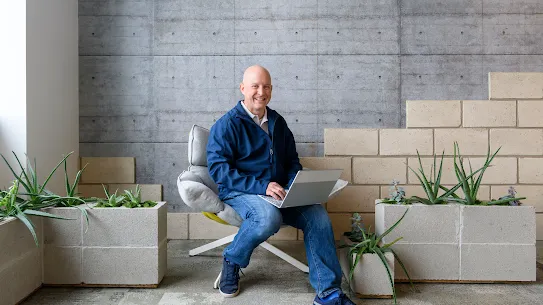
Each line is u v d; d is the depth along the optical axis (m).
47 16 2.94
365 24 3.35
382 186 3.24
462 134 3.22
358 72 3.35
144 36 3.37
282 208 2.19
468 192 2.36
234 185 2.19
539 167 3.20
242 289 2.23
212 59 3.37
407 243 2.31
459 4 3.33
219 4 3.37
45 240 2.21
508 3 3.32
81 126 3.38
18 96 2.70
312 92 3.36
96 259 2.21
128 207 2.26
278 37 3.36
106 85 3.37
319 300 1.97
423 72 3.34
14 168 2.71
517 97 3.20
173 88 3.37
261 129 2.34
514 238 2.29
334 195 2.55
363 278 2.10
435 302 2.04
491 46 3.32
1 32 2.70
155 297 2.11
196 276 2.44
